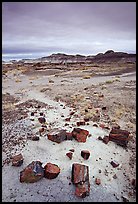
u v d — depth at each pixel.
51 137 11.96
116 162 11.23
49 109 17.75
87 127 14.12
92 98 20.64
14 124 14.48
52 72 44.41
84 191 8.98
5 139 12.66
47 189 9.19
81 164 10.18
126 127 15.07
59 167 10.31
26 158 10.85
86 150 11.35
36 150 11.43
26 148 11.58
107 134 13.55
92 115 16.17
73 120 15.30
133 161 11.68
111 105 18.52
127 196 9.48
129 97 20.84
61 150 11.43
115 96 21.22
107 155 11.62
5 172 10.02
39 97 22.55
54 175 9.61
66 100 20.44
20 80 35.12
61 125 14.27
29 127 13.84
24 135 12.88
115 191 9.59
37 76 39.31
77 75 39.25
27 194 8.98
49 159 10.82
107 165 10.96
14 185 9.35
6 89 27.56
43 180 9.55
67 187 9.30
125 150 12.41
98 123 15.07
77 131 12.49
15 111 17.25
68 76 38.25
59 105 19.11
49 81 32.16
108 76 37.06
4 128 14.03
